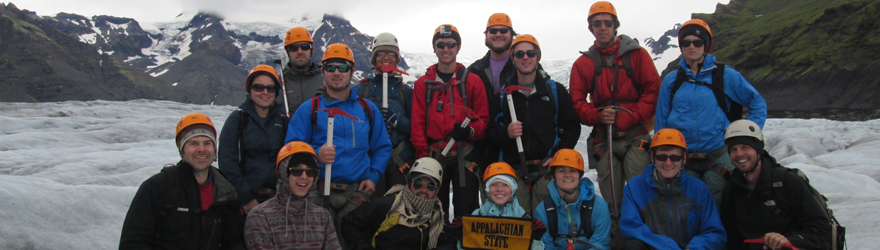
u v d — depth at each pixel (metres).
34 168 11.88
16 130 19.33
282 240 4.91
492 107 6.39
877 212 7.16
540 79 6.23
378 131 6.02
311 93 6.96
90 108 27.59
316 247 5.00
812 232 4.94
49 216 6.78
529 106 6.14
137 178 11.18
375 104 6.54
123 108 29.28
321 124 5.70
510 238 5.37
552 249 5.52
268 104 5.77
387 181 6.38
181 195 4.72
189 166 4.82
